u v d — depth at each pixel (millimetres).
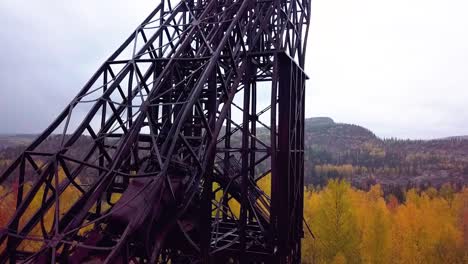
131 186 7633
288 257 11727
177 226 8805
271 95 11047
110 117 8977
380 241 30188
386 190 95875
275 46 11211
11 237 6867
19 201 7438
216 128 8891
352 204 36938
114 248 5859
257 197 12688
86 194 7262
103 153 8656
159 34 10125
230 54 9258
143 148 9039
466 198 52250
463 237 38656
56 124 8008
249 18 11008
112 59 9328
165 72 8406
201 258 8750
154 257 7086
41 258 6211
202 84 7891
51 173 7441
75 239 7254
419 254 30344
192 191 8328
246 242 11742
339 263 25656
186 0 11398
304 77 14062
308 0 14492
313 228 32469
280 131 11523
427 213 41438
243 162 11047
